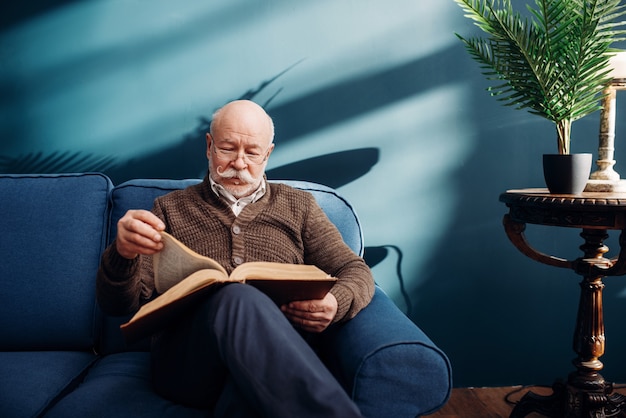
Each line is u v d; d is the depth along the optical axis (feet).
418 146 6.22
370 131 6.16
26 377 4.02
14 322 4.66
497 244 6.38
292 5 5.97
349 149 6.15
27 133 5.84
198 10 5.89
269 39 5.98
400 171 6.23
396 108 6.16
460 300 6.40
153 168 6.00
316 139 6.13
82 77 5.84
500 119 6.26
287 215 4.64
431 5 6.10
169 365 3.60
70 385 4.04
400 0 6.07
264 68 6.01
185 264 3.59
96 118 5.90
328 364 4.07
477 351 6.45
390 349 3.49
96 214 5.01
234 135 4.40
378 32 6.08
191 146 6.01
